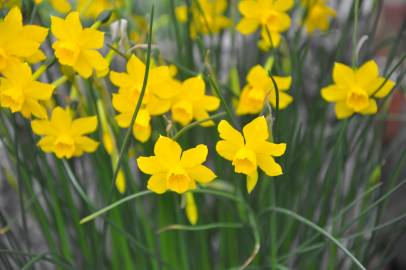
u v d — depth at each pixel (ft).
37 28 1.47
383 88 1.57
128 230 1.78
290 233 1.87
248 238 1.81
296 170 1.84
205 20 1.72
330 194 1.80
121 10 1.81
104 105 1.63
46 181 1.79
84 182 1.80
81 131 1.56
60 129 1.55
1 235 2.02
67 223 1.86
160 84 1.51
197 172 1.46
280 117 1.73
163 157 1.44
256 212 1.82
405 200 2.37
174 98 1.55
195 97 1.55
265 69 1.63
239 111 1.64
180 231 1.74
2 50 1.46
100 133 1.73
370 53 1.83
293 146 1.79
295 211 1.81
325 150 1.85
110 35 1.59
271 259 1.71
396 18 3.19
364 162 1.82
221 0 1.80
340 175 1.69
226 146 1.45
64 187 1.73
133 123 1.49
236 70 1.77
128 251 1.81
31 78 1.49
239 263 1.88
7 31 1.46
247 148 1.44
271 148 1.44
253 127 1.43
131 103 1.52
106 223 1.67
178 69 1.76
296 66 1.72
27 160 1.80
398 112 2.74
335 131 1.85
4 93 1.49
